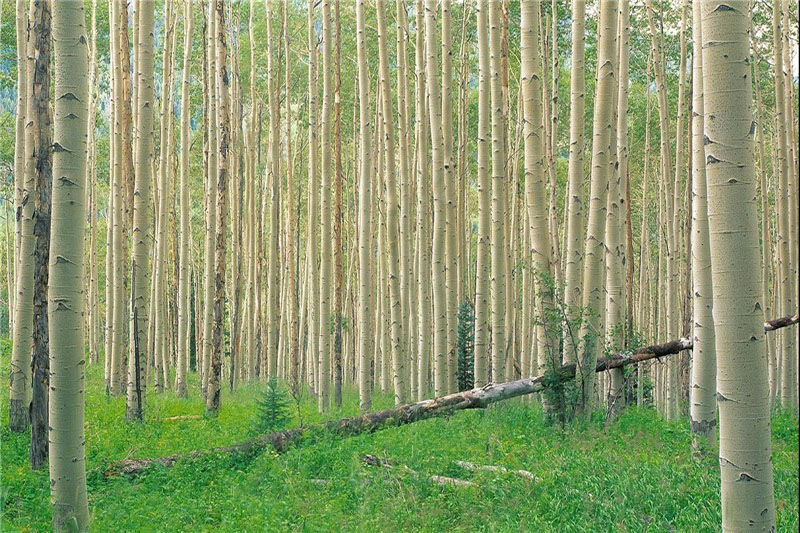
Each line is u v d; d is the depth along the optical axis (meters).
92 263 30.50
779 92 18.50
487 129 14.74
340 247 19.00
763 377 4.66
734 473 4.68
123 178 18.58
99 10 29.50
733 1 4.61
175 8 24.50
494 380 14.76
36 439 9.92
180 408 17.69
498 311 14.73
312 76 20.19
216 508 7.99
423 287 18.03
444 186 15.94
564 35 26.75
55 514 7.13
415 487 8.44
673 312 20.31
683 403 21.66
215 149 18.50
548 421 12.87
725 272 4.66
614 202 15.41
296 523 7.47
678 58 25.36
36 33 10.41
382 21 17.25
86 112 7.20
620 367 13.85
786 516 7.04
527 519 7.32
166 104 21.02
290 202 23.73
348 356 28.98
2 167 30.86
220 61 16.61
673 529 7.04
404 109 18.03
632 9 22.62
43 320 9.99
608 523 7.02
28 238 12.52
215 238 17.89
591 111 28.14
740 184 4.62
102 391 21.38
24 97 15.16
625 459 9.78
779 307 21.55
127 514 7.62
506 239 18.92
